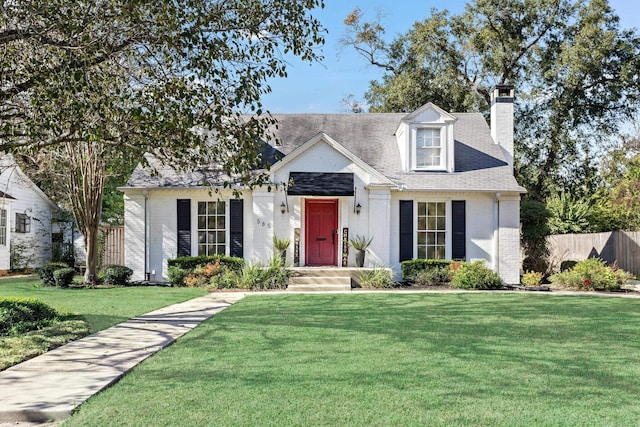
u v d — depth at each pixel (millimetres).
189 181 18844
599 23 29000
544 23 30281
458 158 20438
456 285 17562
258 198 18859
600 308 12469
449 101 31406
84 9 7449
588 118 30219
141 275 19125
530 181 31109
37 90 7785
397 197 19422
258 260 18656
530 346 8023
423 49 31047
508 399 5398
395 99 31578
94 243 18391
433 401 5309
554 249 27594
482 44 30797
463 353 7520
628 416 4898
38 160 17750
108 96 7902
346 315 11227
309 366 6730
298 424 4641
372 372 6434
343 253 18781
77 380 6121
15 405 5211
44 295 14797
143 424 4660
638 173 27953
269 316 11047
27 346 7871
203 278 17812
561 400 5379
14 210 24750
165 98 8062
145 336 8859
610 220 26922
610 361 7074
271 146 18844
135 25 7691
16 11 7387
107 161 16984
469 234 19453
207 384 5902
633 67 28281
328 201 19672
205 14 8023
